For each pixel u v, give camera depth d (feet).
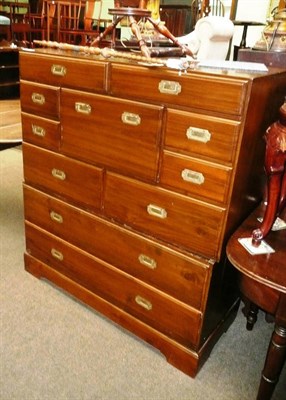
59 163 5.04
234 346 5.12
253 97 3.40
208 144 3.61
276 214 3.60
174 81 3.62
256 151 3.97
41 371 4.55
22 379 4.43
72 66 4.37
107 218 4.81
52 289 5.97
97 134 4.45
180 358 4.63
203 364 4.78
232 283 4.86
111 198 4.63
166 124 3.82
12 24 14.49
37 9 19.29
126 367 4.70
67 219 5.28
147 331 4.88
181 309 4.42
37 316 5.40
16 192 9.29
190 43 5.49
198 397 4.36
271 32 5.14
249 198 4.25
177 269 4.28
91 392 4.34
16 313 5.42
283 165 3.36
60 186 5.19
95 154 4.58
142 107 3.93
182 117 3.68
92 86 4.28
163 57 4.59
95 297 5.39
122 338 5.13
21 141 5.40
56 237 5.58
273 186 3.46
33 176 5.49
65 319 5.38
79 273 5.49
